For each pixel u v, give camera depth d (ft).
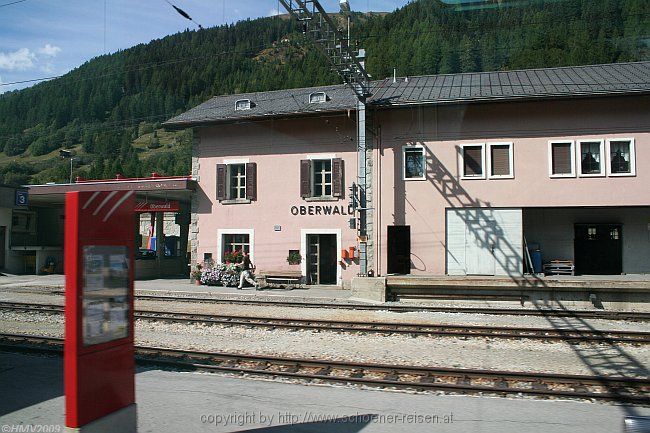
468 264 71.46
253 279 76.07
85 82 287.69
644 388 25.38
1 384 25.88
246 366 29.96
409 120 74.08
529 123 70.28
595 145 69.15
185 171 250.16
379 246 74.28
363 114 69.77
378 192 74.74
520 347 35.81
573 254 72.84
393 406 22.45
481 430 19.60
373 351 34.63
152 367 29.78
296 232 78.69
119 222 17.38
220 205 82.58
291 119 79.46
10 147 290.97
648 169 67.10
